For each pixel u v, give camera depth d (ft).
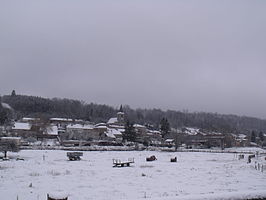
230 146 426.10
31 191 65.05
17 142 217.36
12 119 460.96
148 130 490.90
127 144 341.82
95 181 82.12
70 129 395.55
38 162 141.49
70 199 56.49
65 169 112.98
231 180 86.74
